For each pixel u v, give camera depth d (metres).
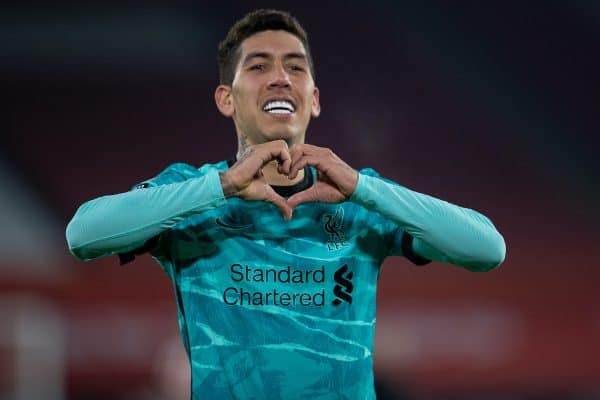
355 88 33.56
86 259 10.84
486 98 33.84
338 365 10.80
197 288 10.96
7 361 29.14
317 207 11.23
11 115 33.34
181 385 19.73
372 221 11.41
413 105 33.59
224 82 12.44
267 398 10.65
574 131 33.72
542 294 31.88
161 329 30.61
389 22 33.88
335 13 33.84
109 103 33.56
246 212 11.14
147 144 33.41
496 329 30.91
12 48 33.47
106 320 30.67
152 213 10.39
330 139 33.25
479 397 30.39
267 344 10.70
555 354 30.95
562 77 34.06
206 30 33.81
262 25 12.02
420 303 30.52
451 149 33.53
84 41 33.66
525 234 33.22
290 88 11.53
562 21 34.69
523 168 33.56
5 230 32.59
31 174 33.19
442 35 34.03
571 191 33.50
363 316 11.10
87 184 33.25
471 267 11.20
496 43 34.09
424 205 10.84
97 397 30.00
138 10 33.78
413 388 29.97
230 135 33.59
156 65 33.62
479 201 33.41
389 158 33.22
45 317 30.66
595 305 31.91
